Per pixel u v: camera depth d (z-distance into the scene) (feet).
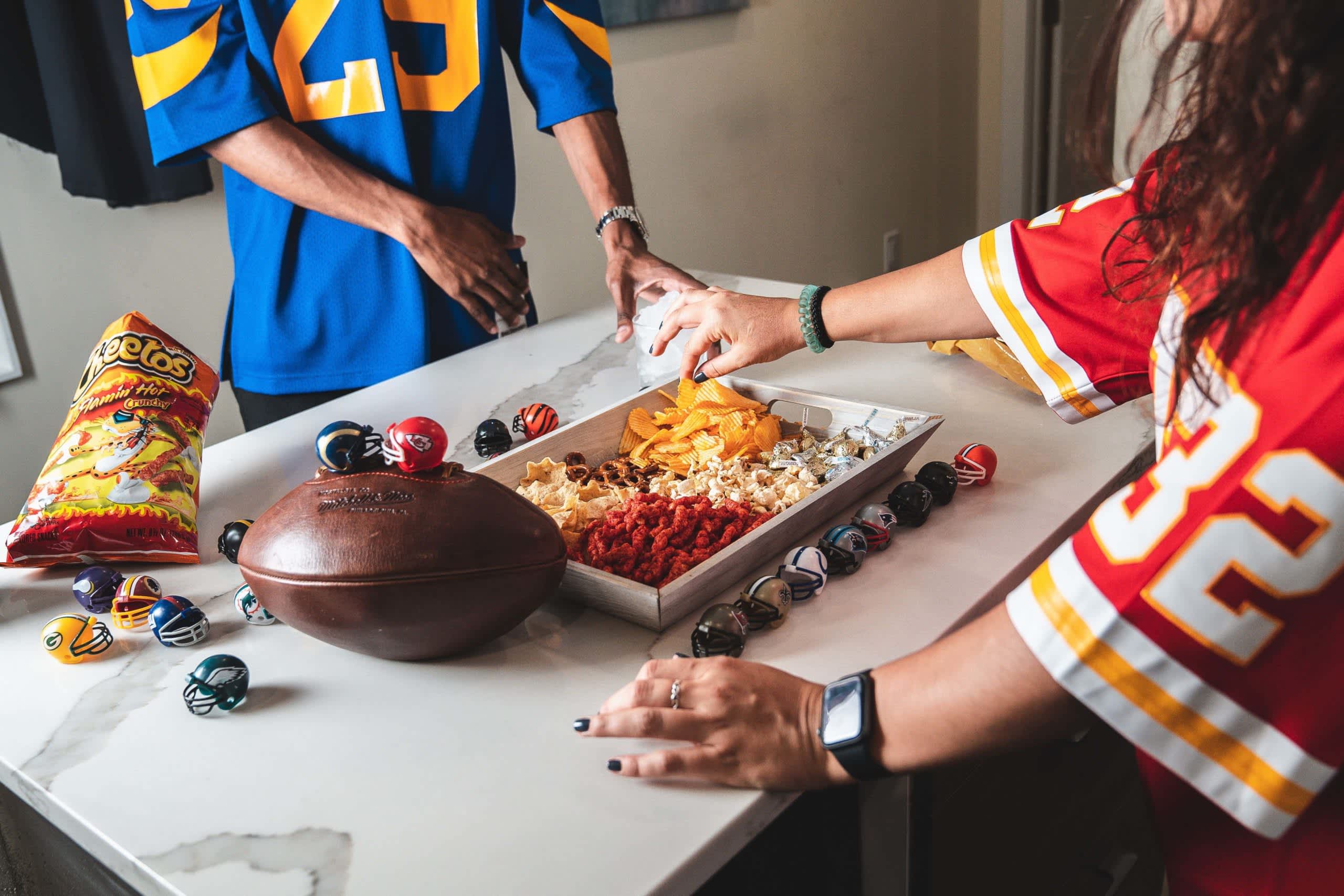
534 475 3.06
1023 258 2.77
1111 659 1.58
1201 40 1.58
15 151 5.97
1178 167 1.80
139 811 1.99
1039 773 2.91
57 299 6.32
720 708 1.95
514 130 8.13
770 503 2.83
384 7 4.39
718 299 3.40
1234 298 1.51
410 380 4.31
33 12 5.51
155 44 4.22
